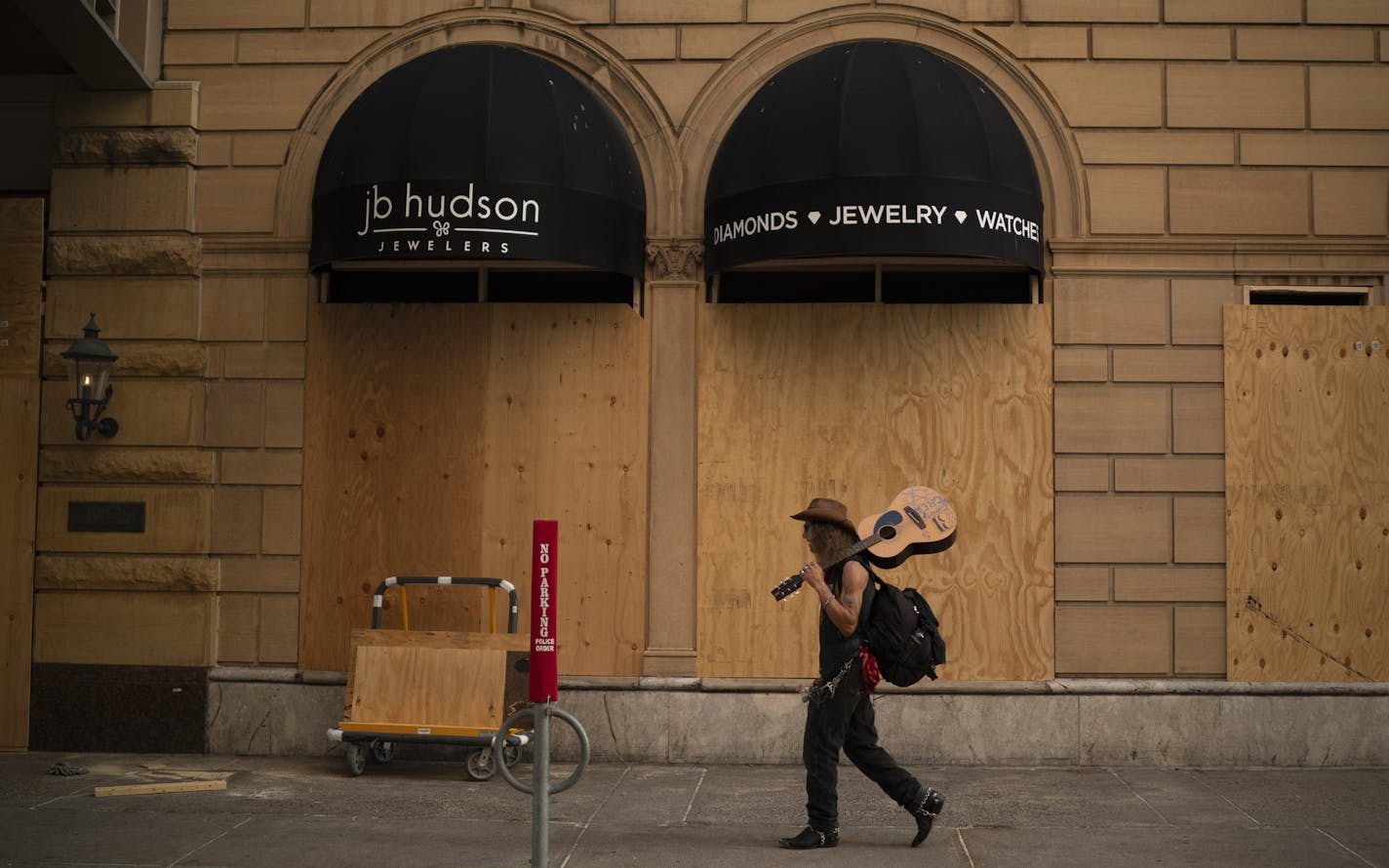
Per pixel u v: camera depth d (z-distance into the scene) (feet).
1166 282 29.76
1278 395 29.45
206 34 31.01
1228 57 30.01
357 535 29.96
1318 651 29.07
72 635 30.12
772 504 29.48
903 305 29.68
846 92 27.96
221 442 30.32
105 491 30.32
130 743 29.89
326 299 30.68
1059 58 30.12
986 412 29.50
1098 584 29.19
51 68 31.24
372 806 24.76
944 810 24.39
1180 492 29.35
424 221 27.22
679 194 30.19
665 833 22.70
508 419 29.94
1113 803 25.05
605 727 29.12
